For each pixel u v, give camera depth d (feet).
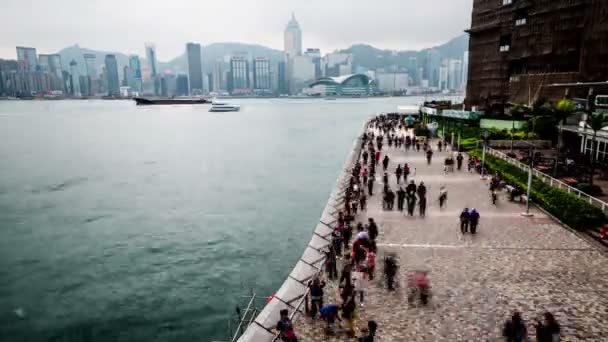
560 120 123.54
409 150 194.18
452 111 264.31
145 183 209.26
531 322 51.01
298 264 69.46
